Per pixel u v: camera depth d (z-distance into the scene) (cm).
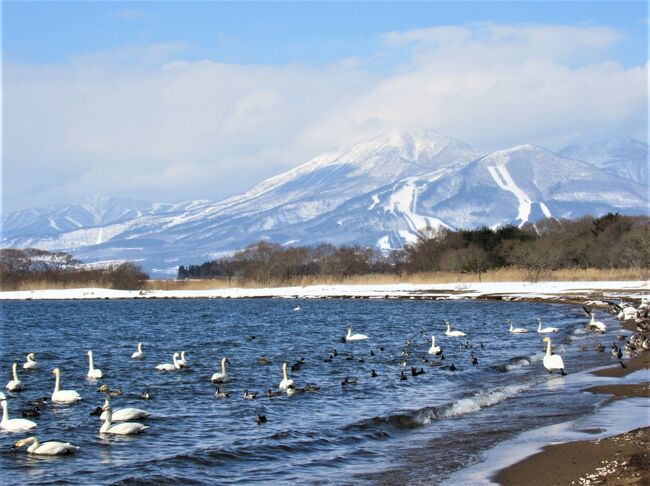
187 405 3988
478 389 4200
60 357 6525
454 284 16238
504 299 12644
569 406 3534
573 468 2484
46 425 3556
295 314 11675
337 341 7550
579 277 15438
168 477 2619
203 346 7256
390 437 3125
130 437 3253
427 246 19838
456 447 2900
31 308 14412
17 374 5419
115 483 2552
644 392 3822
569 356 5416
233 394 4300
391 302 13700
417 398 4012
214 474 2653
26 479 2652
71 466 2806
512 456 2705
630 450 2631
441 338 7312
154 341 7856
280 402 4003
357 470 2661
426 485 2447
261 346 7175
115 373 5375
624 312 8131
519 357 5469
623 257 15850
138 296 17975
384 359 5825
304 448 2977
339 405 3884
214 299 17200
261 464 2772
